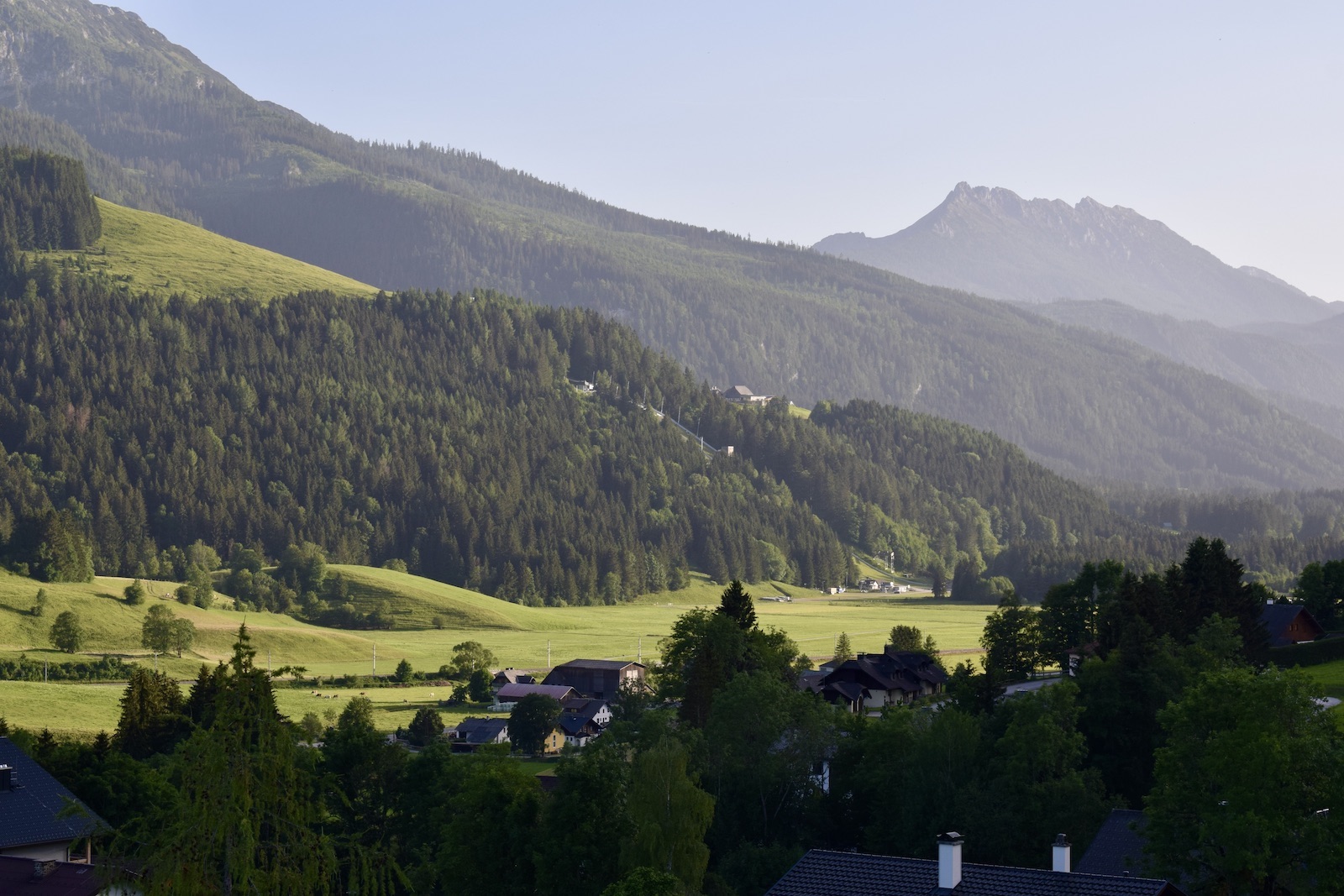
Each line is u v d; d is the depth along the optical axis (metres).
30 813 75.81
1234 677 62.59
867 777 87.31
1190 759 61.47
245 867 35.41
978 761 82.31
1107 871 64.19
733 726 90.56
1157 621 114.69
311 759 41.50
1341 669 124.25
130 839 36.94
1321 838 56.00
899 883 51.38
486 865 71.25
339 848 42.66
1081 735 80.25
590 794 69.44
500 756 88.12
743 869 80.38
